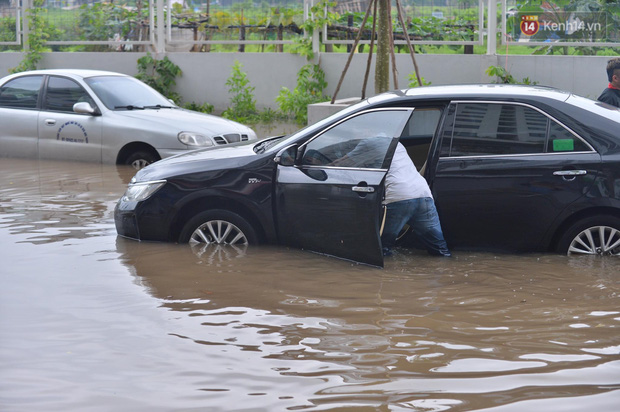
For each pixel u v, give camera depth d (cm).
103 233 784
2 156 1270
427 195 672
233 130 1195
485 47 1656
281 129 1593
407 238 712
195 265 666
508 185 669
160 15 1838
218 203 720
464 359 463
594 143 659
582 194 655
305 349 482
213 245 724
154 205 726
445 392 417
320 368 452
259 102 1784
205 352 479
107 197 964
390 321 530
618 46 1548
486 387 423
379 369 449
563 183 658
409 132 809
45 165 1194
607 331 508
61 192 995
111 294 594
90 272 651
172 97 1825
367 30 1711
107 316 545
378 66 1354
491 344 487
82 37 1916
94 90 1233
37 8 1916
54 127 1227
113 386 429
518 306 559
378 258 655
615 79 925
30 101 1264
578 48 1579
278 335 507
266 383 431
